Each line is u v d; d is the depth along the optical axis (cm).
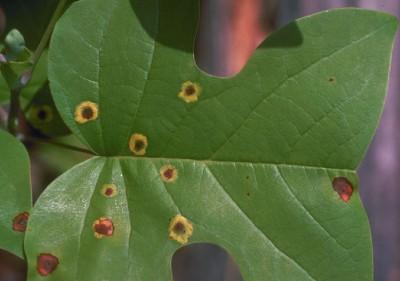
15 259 62
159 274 36
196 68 37
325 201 36
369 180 61
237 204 37
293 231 36
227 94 37
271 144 36
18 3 40
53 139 43
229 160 37
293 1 59
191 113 37
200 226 37
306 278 36
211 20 69
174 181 37
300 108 36
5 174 37
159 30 37
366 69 36
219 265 67
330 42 36
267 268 36
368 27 36
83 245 36
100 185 37
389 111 60
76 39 37
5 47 37
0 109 42
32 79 41
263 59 36
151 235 37
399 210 62
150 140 37
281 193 36
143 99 37
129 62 37
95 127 37
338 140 36
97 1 36
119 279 36
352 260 36
